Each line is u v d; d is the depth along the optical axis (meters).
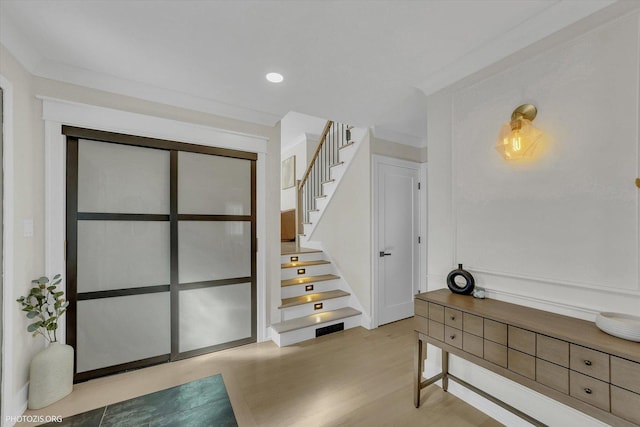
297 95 2.45
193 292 2.53
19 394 1.70
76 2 1.38
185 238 2.50
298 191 5.10
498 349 1.43
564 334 1.22
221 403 1.85
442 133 2.13
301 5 1.42
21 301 1.69
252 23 1.55
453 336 1.64
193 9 1.44
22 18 1.49
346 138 3.89
